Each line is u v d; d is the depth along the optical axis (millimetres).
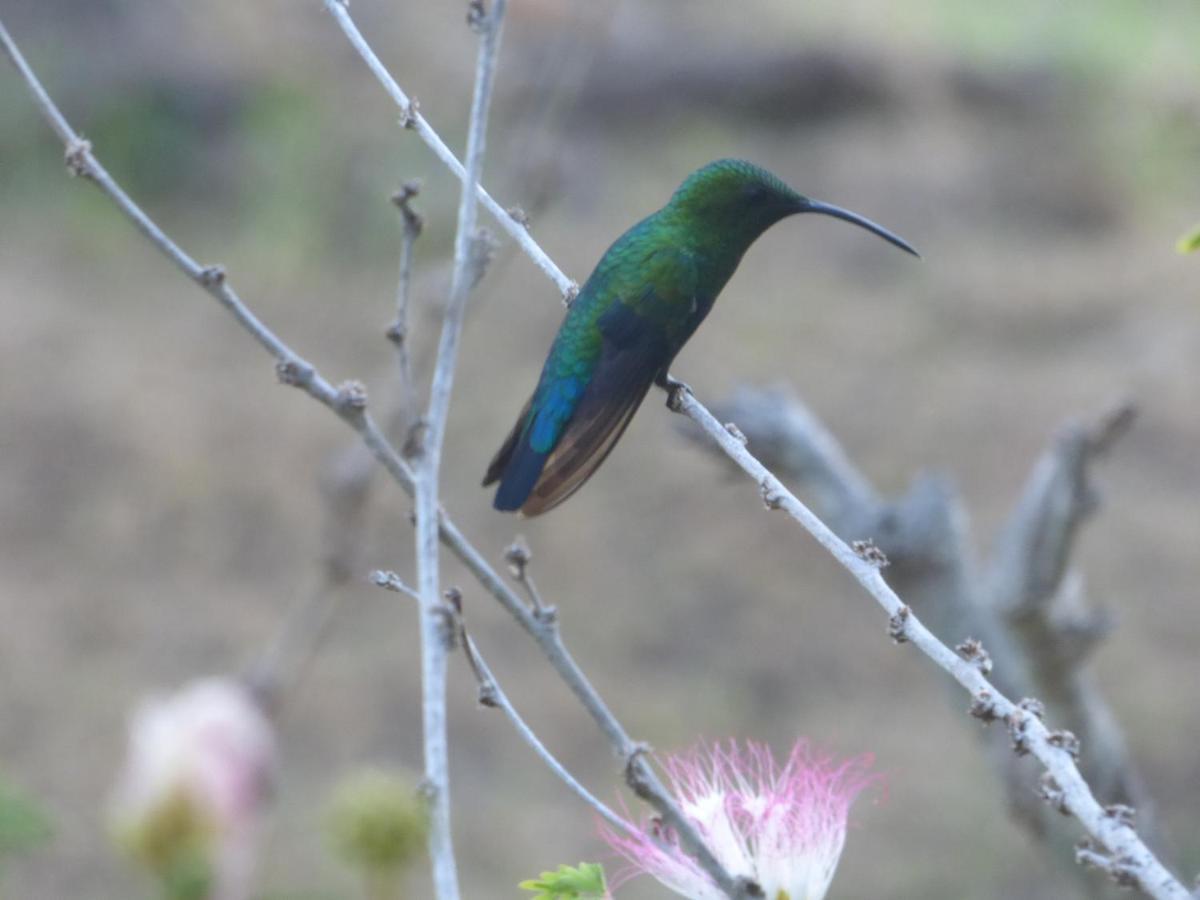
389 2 21812
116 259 19750
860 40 25297
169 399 16312
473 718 12352
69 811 10828
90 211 20422
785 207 4992
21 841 4617
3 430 15570
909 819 11164
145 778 4691
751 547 14508
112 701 12242
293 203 20328
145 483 15016
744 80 24094
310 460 15430
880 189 22375
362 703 12320
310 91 20969
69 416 15906
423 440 3053
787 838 3297
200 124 21438
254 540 14398
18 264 19266
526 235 3969
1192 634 13242
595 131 22938
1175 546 14500
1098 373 17641
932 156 22984
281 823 10281
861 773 3893
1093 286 19578
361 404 3191
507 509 4625
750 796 3338
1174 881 2920
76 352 17203
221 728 4781
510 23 18188
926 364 17953
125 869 10164
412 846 4527
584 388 4715
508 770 11859
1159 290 19391
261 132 20906
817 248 21188
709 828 3311
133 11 22234
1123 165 22922
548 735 12289
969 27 26484
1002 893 10305
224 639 13086
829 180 22609
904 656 13250
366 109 20875
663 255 4832
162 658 12812
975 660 3246
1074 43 25703
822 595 14016
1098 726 5191
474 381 17125
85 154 3318
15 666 12547
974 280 19859
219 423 15914
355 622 13289
